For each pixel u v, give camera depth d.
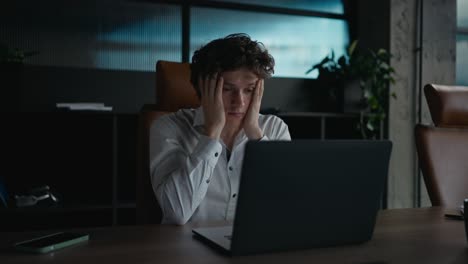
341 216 0.94
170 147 1.46
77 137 3.15
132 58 3.36
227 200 1.51
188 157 1.35
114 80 3.24
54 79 3.09
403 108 4.01
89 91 3.18
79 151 3.16
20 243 0.92
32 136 3.07
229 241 0.94
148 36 3.40
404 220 1.25
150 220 1.57
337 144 0.89
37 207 2.59
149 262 0.83
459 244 0.99
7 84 2.71
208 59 1.41
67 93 3.12
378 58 3.66
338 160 0.90
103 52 3.29
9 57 2.76
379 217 1.29
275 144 0.83
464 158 1.74
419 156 1.74
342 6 4.00
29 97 3.04
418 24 4.05
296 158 0.86
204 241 0.99
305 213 0.90
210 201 1.50
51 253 0.89
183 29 3.48
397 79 3.98
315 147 0.87
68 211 2.78
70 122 3.12
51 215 3.03
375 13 3.96
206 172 1.35
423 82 4.06
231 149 1.55
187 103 1.71
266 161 0.83
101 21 3.27
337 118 3.74
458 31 4.23
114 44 3.31
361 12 3.94
